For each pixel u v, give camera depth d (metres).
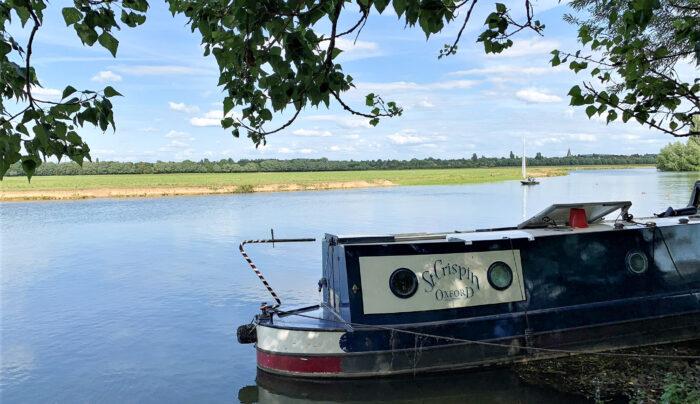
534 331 10.64
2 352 12.73
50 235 33.25
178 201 61.34
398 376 10.13
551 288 11.03
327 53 4.37
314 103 4.46
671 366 10.30
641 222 12.30
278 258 23.70
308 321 10.82
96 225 38.38
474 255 10.80
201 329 14.27
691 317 11.51
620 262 11.44
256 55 4.20
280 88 4.44
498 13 5.22
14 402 10.12
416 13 3.97
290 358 10.33
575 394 9.40
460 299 10.60
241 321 14.93
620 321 11.10
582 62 5.55
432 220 37.00
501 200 54.81
